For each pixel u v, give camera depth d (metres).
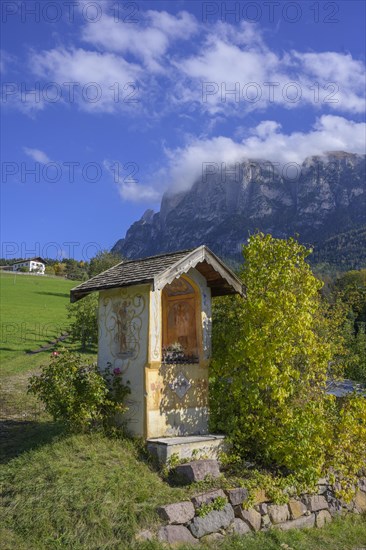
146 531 7.24
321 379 10.58
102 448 8.95
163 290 11.32
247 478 9.02
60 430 10.01
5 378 20.25
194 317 10.70
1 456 9.37
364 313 28.64
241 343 9.95
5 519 7.26
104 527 7.12
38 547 6.76
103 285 10.24
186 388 10.06
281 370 9.94
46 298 64.81
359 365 20.58
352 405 10.66
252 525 8.41
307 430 9.56
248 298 10.48
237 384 10.09
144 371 9.43
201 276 10.59
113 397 9.71
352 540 9.02
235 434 9.92
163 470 8.63
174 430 9.73
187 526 7.67
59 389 9.20
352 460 10.30
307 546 8.39
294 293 10.52
